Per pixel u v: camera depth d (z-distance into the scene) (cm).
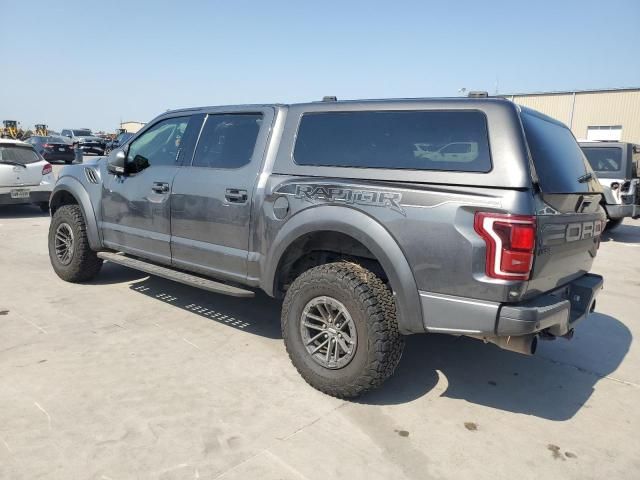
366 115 335
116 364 362
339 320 321
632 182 982
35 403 305
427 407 323
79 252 537
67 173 554
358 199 313
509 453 278
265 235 364
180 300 512
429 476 255
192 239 421
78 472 246
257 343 411
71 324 437
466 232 274
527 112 309
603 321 507
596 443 291
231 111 415
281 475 249
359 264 346
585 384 366
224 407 309
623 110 3112
